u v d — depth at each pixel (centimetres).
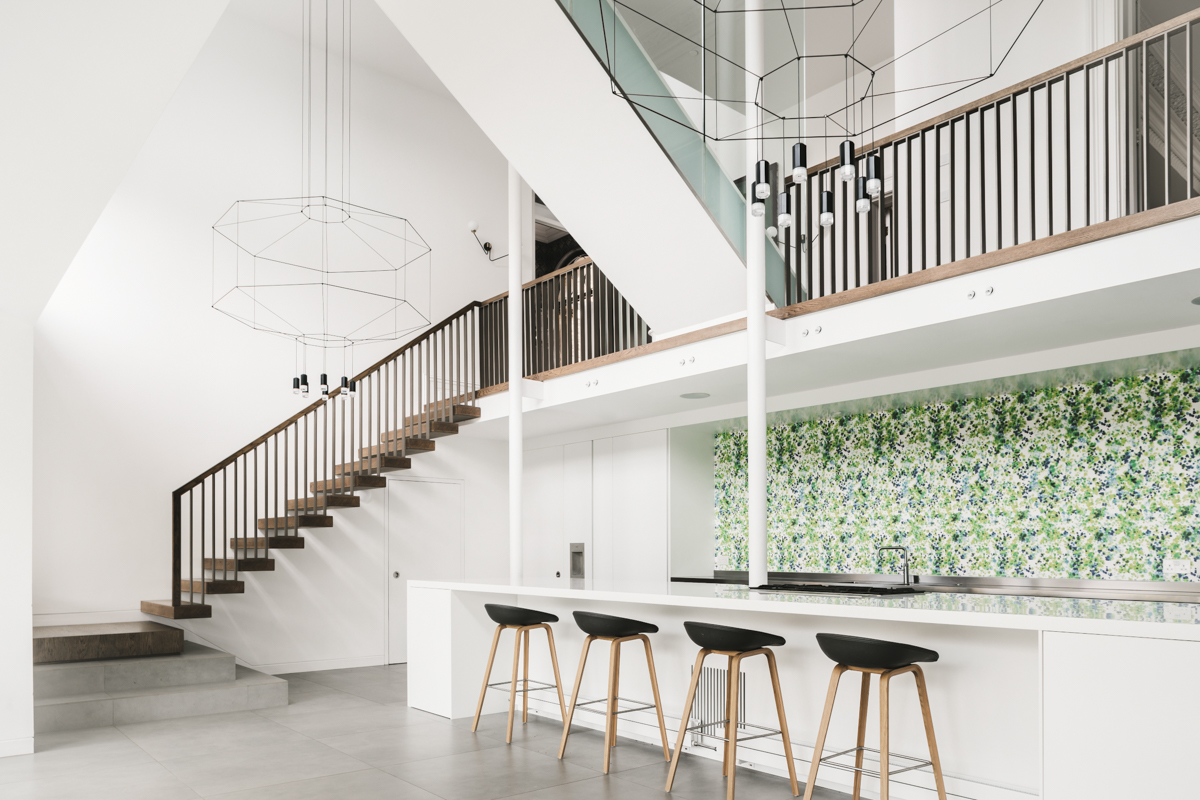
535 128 593
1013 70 666
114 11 267
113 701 621
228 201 908
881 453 738
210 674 694
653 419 872
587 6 524
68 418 793
